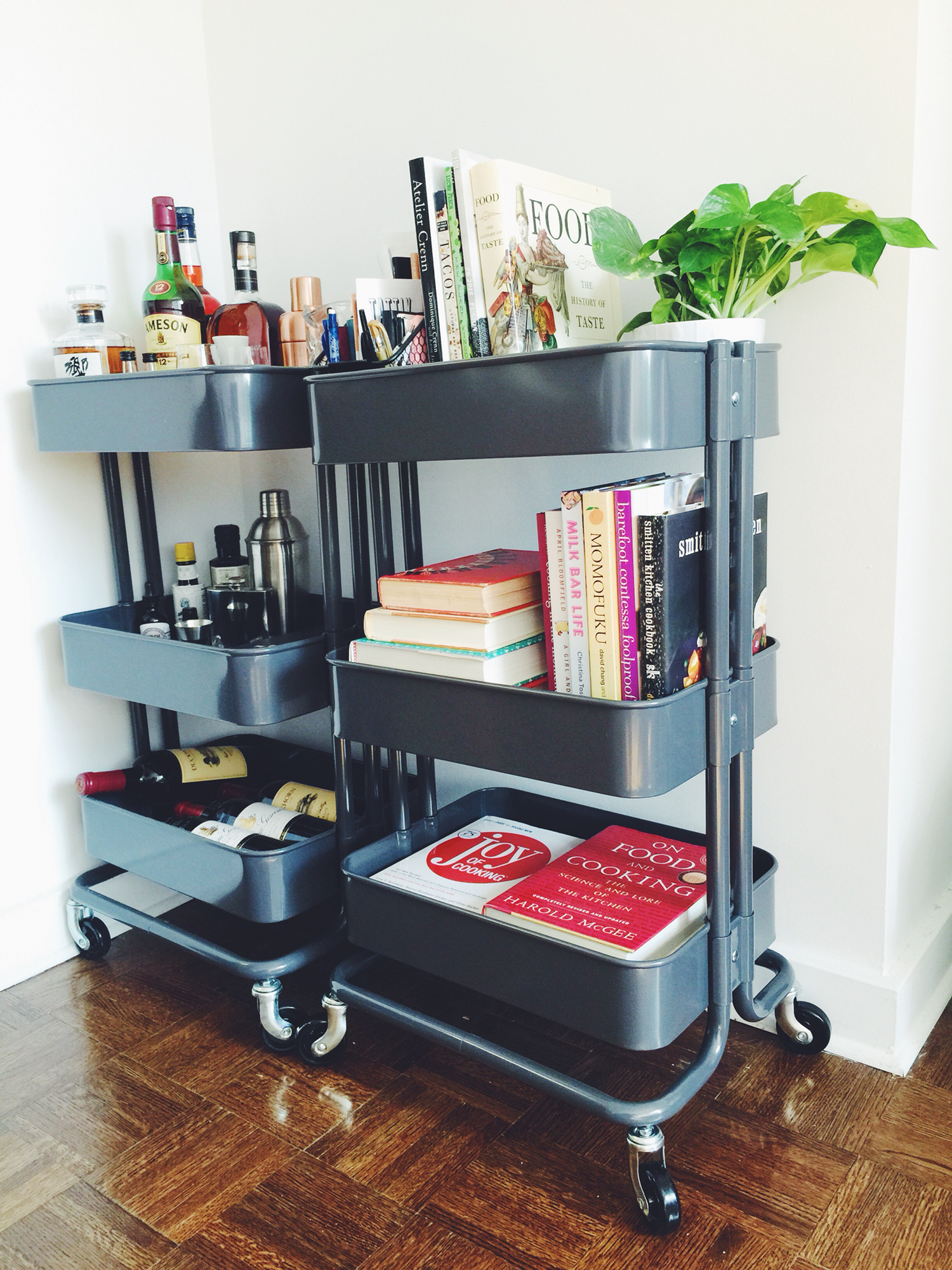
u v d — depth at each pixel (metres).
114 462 1.51
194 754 1.56
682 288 1.01
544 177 1.04
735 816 1.04
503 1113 1.14
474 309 1.01
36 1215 1.01
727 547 0.93
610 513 0.91
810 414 1.13
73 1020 1.36
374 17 1.40
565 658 0.99
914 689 1.20
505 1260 0.93
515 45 1.28
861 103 1.04
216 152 1.64
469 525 1.47
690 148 1.16
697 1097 1.14
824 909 1.23
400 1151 1.08
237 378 1.11
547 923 1.01
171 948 1.56
